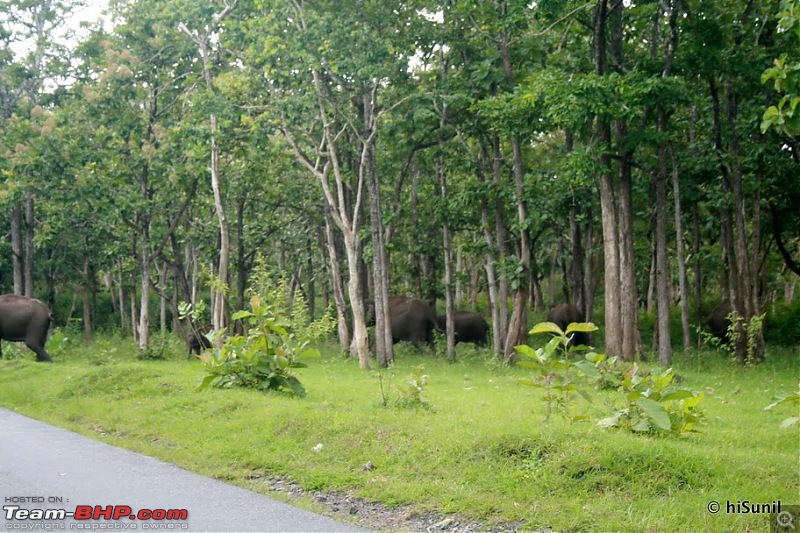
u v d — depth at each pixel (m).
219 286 17.70
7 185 24.48
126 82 24.39
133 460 8.96
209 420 10.87
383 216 24.33
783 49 18.75
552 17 18.61
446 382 16.75
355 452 8.64
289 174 26.89
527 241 21.70
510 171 24.28
